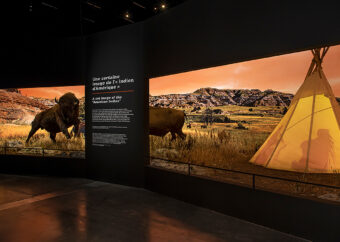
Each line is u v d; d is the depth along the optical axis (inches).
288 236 165.5
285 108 282.0
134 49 285.7
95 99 318.0
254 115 299.6
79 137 367.6
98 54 315.0
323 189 199.6
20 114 391.5
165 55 257.3
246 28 193.9
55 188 285.3
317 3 157.8
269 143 276.5
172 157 317.7
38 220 193.9
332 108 250.2
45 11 462.9
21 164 366.3
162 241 158.9
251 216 187.8
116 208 219.3
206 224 184.9
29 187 290.2
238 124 307.6
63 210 215.3
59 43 350.3
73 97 367.6
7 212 211.5
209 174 256.2
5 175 356.2
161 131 342.6
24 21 449.4
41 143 385.1
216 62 214.2
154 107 349.1
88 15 502.0
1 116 395.2
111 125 304.2
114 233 170.6
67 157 348.2
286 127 265.0
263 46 183.9
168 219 194.5
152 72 270.5
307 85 260.4
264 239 161.0
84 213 207.9
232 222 188.4
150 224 185.2
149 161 287.7
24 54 371.6
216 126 320.8
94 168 321.4
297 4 166.6
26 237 165.8
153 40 269.0
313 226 157.9
